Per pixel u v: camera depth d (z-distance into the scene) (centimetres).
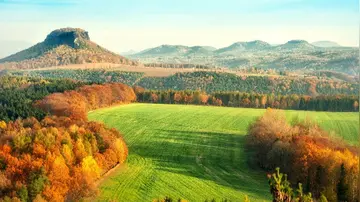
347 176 6012
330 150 6956
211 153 9712
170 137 11144
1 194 5894
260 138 8812
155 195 6975
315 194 6456
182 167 8669
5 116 9550
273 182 2738
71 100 12438
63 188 6362
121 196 6900
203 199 6800
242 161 9075
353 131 10581
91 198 6725
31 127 8412
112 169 8269
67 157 6950
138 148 10131
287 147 7619
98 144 8238
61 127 8331
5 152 6625
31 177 6156
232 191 7175
